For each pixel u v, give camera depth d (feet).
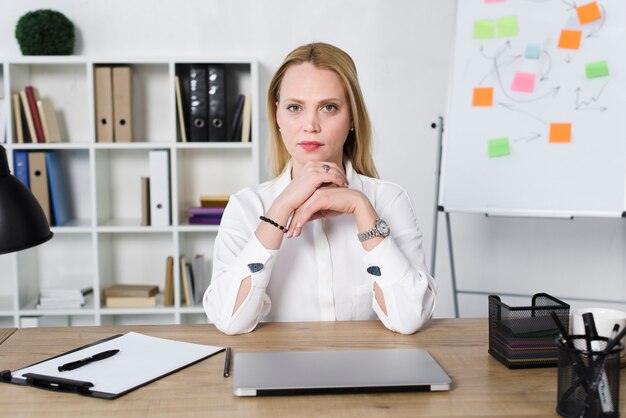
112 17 10.15
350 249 5.12
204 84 9.71
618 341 3.06
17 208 3.54
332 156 4.90
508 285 10.80
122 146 9.59
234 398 3.34
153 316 10.65
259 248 4.45
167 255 10.62
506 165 8.35
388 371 3.58
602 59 8.20
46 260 10.51
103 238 10.07
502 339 3.84
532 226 10.68
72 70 10.27
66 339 4.35
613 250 10.66
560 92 8.29
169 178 9.82
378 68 10.39
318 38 10.32
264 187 5.39
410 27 10.35
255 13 10.25
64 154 10.37
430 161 10.55
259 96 10.35
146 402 3.29
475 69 8.54
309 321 4.92
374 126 10.49
